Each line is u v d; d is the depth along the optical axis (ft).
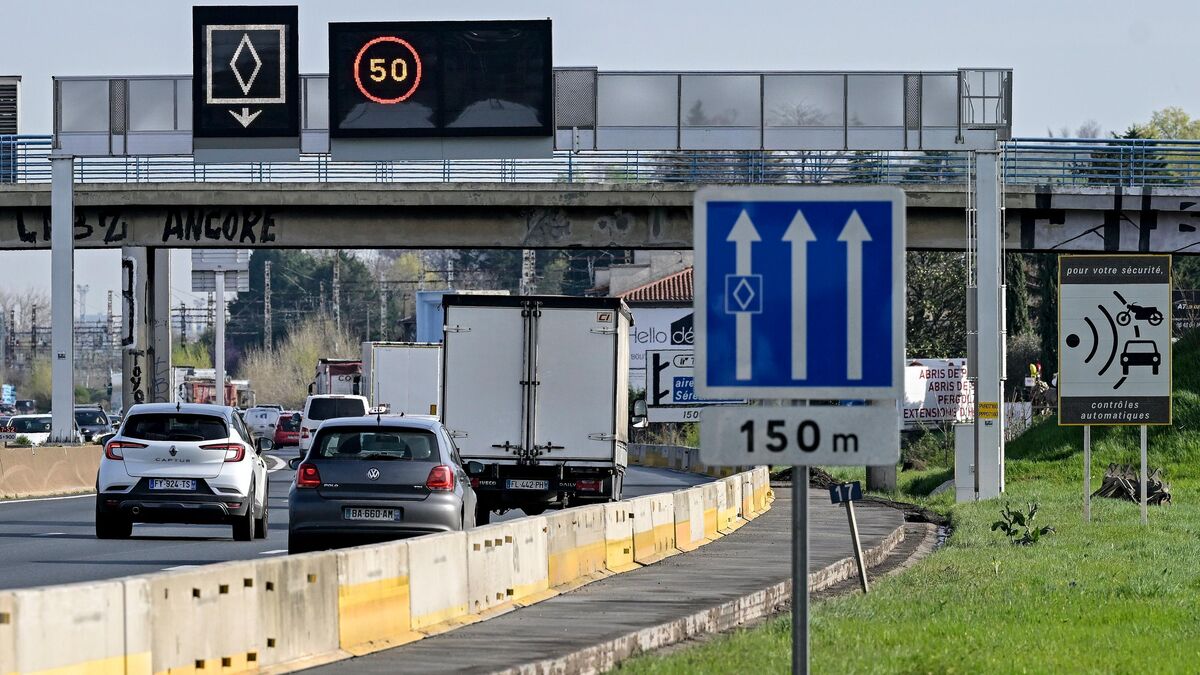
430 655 146.82
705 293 82.64
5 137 524.52
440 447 243.40
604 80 476.13
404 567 160.76
